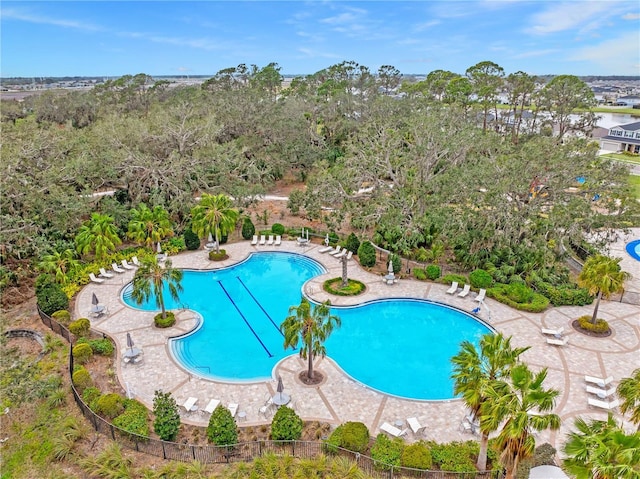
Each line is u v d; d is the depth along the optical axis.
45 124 44.09
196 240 39.53
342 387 21.98
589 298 29.45
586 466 11.83
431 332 27.59
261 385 22.14
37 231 33.12
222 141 60.03
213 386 22.02
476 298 29.75
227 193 45.41
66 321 26.83
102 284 32.97
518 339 25.69
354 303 30.03
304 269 36.78
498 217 32.44
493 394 13.75
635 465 11.16
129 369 23.16
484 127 67.25
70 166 36.53
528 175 32.62
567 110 66.50
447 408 20.55
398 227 34.78
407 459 16.56
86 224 36.62
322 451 17.58
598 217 30.70
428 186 36.41
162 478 16.27
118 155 40.38
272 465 16.70
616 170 32.09
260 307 30.53
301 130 60.91
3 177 32.19
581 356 23.98
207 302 31.17
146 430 18.30
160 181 43.06
